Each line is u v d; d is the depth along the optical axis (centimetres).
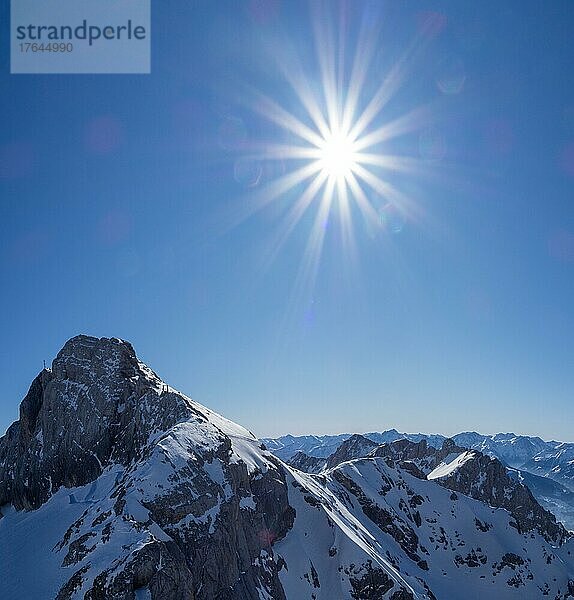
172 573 6438
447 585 15125
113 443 10788
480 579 15900
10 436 12950
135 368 12294
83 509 9188
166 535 7125
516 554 17338
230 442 10238
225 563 7719
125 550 6569
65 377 12162
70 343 12669
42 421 11894
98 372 11981
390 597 10506
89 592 6144
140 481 7912
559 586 16812
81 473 10625
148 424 10494
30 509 10712
